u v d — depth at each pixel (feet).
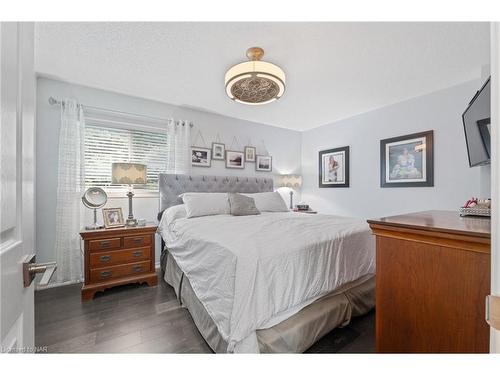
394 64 7.11
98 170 9.07
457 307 2.41
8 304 1.64
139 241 8.04
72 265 8.21
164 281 8.63
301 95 9.48
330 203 13.28
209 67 7.30
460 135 8.44
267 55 6.63
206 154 11.48
